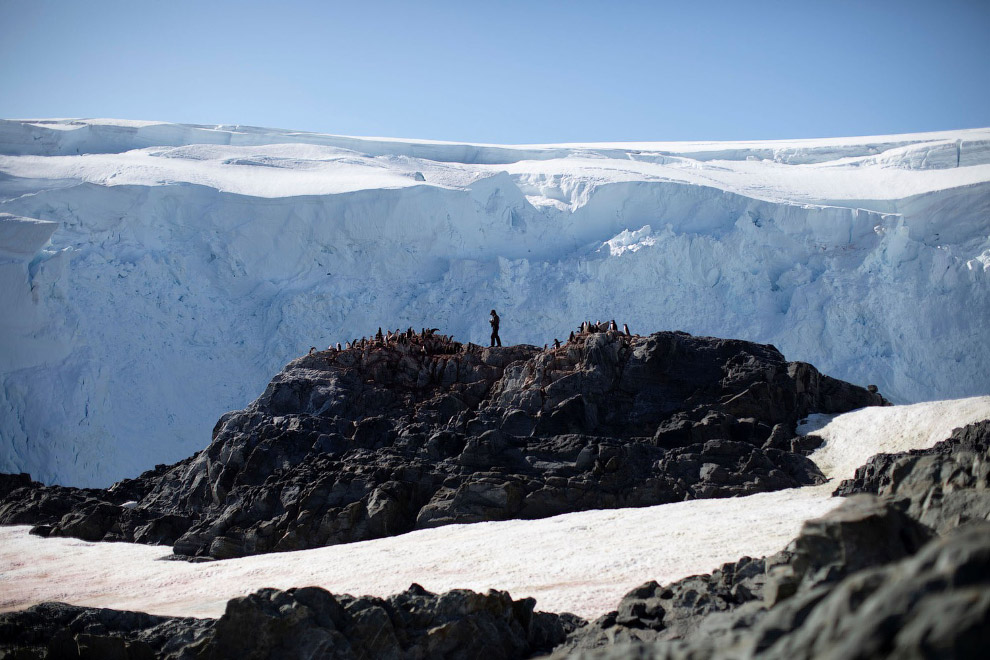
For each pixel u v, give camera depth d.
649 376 45.56
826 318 76.25
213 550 40.22
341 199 80.38
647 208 86.88
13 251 68.50
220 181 84.44
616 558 29.58
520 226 86.00
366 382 49.47
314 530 39.78
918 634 4.79
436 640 17.30
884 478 18.22
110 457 66.19
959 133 118.44
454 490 40.56
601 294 78.25
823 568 10.66
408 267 80.69
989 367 75.12
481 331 76.00
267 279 78.56
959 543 5.18
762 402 43.94
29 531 45.62
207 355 73.12
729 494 38.22
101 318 70.94
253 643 16.53
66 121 108.44
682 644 7.20
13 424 64.81
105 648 18.34
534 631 18.95
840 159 115.62
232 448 46.41
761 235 81.38
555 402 45.28
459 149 114.12
